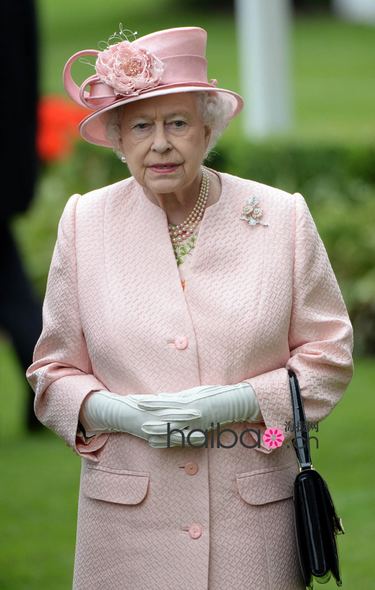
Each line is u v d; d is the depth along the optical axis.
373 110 76.88
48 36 108.38
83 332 12.91
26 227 40.94
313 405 12.51
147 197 12.91
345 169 40.25
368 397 30.02
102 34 107.94
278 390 12.36
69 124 41.75
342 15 118.81
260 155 40.53
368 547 20.14
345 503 22.23
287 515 12.64
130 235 12.81
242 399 12.28
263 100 48.22
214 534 12.38
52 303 13.01
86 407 12.65
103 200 13.09
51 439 28.14
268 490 12.51
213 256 12.62
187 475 12.38
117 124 12.52
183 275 12.68
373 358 34.81
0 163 26.16
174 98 12.18
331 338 12.71
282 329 12.51
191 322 12.43
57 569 19.75
